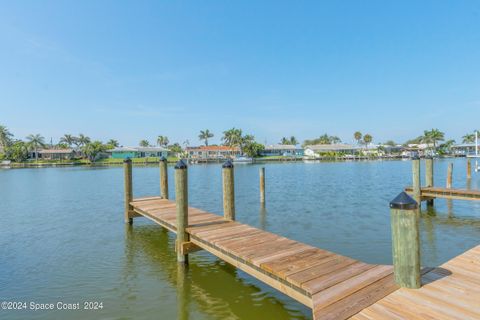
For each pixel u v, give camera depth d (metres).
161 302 6.18
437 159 83.81
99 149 86.56
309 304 4.32
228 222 8.72
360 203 17.22
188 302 6.16
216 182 31.94
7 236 11.34
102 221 13.74
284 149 105.56
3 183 33.03
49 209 17.09
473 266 4.98
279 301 6.14
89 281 7.23
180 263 7.91
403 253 4.29
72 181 34.78
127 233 11.55
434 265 7.77
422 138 101.38
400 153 101.62
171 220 9.27
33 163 77.44
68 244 10.22
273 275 5.07
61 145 106.81
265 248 6.24
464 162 65.94
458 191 13.99
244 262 5.77
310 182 30.11
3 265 8.32
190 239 7.93
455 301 3.88
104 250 9.55
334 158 91.38
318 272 4.94
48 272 7.80
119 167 70.81
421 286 4.32
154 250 9.48
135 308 5.96
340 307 3.82
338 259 5.54
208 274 7.49
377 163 72.19
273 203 17.80
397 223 4.34
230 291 6.61
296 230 11.42
